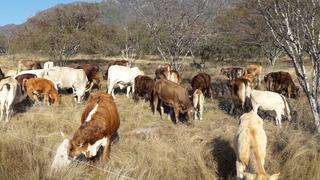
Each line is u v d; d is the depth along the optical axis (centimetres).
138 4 1914
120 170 701
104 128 745
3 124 1006
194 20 1820
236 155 775
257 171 633
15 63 3406
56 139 913
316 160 770
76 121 1089
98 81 1838
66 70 1544
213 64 3475
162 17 1853
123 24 3086
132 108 1370
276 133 948
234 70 2294
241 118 786
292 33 998
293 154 805
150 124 1158
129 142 909
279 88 1698
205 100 1633
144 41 3581
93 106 790
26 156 701
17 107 1334
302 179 754
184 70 2748
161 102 1284
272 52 3309
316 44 976
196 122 1197
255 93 1205
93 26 3406
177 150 882
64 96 1589
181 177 782
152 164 776
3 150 715
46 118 1093
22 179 624
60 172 650
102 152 790
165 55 1995
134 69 1653
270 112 1197
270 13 1034
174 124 1199
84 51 3622
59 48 3228
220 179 812
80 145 702
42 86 1376
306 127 1055
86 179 667
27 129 952
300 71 998
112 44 3600
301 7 966
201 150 884
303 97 1631
